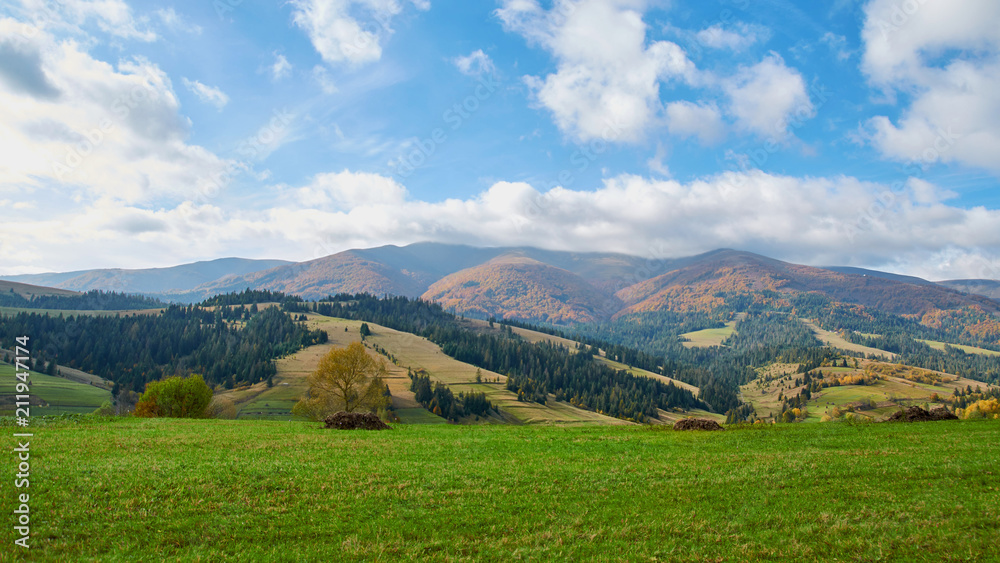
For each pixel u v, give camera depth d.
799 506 17.30
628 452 26.38
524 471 21.73
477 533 15.42
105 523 15.23
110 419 39.84
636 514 16.86
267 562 13.40
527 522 16.14
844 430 33.94
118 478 18.97
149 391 67.88
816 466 21.83
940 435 29.89
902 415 41.06
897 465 21.59
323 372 66.94
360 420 39.47
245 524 15.62
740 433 33.25
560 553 14.16
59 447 24.81
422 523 16.02
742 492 18.81
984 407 147.88
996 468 20.45
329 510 16.88
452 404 183.75
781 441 29.33
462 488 19.33
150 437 29.16
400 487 19.25
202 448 26.23
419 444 28.98
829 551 14.23
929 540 14.51
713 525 15.98
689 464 23.00
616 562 13.74
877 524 15.66
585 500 18.19
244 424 39.19
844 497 18.03
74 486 17.83
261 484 19.11
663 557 14.05
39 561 12.90
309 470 21.42
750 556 14.08
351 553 13.91
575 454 25.83
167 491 17.92
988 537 14.47
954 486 18.67
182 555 13.66
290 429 36.31
